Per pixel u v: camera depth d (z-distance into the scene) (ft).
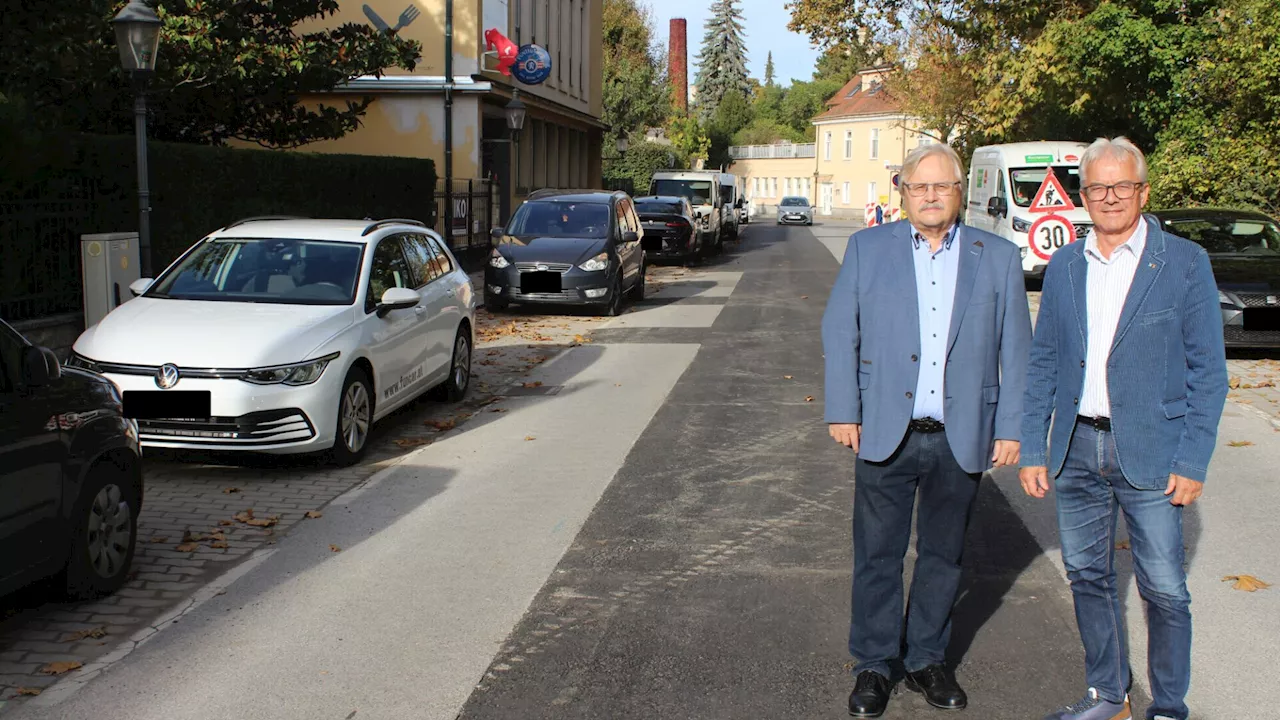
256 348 24.81
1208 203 65.51
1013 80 84.33
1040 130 92.32
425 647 15.85
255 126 55.01
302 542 20.75
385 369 28.58
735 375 39.58
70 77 40.24
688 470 26.07
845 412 13.69
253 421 24.43
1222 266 43.32
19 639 16.25
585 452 27.91
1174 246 12.61
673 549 20.21
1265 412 32.68
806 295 68.95
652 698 14.19
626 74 191.21
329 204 55.47
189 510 22.77
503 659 15.42
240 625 16.76
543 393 36.37
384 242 31.07
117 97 44.78
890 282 13.53
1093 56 73.36
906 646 14.75
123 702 14.16
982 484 24.97
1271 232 47.83
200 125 53.88
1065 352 13.17
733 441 29.12
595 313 59.62
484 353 45.19
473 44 85.56
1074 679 14.78
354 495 23.97
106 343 25.14
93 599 17.80
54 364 15.93
